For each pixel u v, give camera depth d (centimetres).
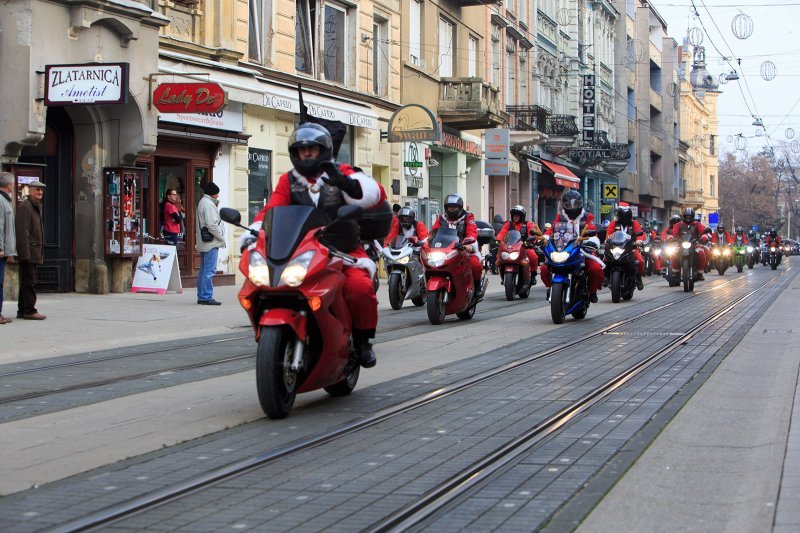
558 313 1538
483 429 731
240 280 2472
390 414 794
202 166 2331
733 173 13188
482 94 3803
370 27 3172
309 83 2756
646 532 487
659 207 9150
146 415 787
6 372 1019
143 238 2078
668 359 1126
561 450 661
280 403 753
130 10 1892
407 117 3156
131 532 482
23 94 1719
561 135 5244
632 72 7769
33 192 1452
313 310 741
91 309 1650
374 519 503
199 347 1253
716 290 2616
